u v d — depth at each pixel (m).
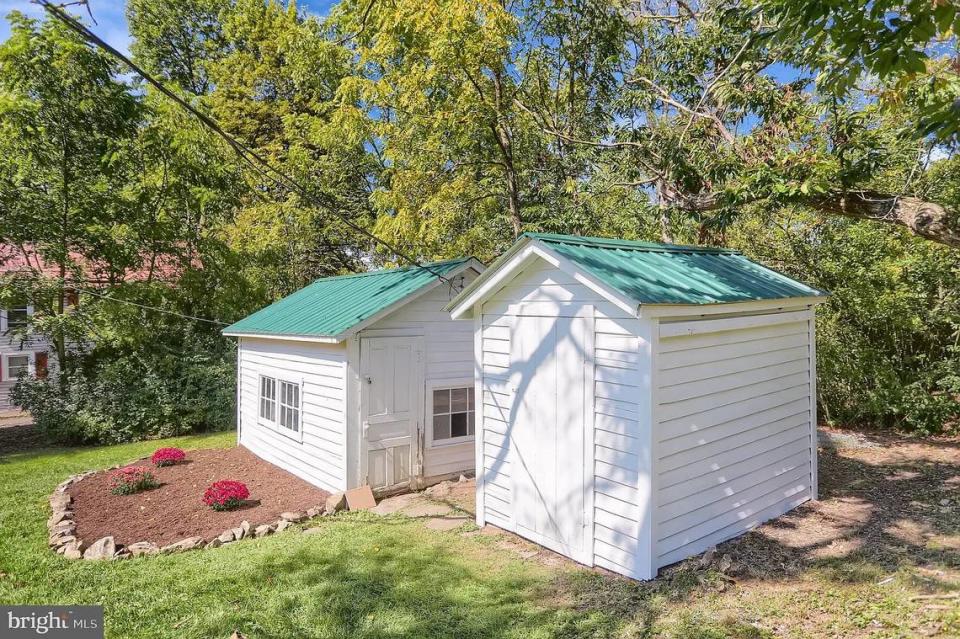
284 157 18.61
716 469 5.13
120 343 12.39
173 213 14.13
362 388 7.47
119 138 12.87
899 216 5.75
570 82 11.84
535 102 12.38
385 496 7.66
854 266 9.66
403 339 7.88
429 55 10.14
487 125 10.91
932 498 6.34
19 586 4.84
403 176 12.07
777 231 10.02
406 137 11.61
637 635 3.74
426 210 11.75
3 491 8.00
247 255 16.23
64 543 5.82
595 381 4.89
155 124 13.27
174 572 5.11
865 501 6.36
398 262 13.98
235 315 14.40
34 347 18.14
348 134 13.20
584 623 3.96
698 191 7.91
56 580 4.96
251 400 10.47
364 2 10.06
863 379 10.03
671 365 4.66
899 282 9.60
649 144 8.48
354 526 6.36
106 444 11.79
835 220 9.66
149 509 7.09
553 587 4.57
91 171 12.78
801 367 6.33
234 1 21.12
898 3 3.88
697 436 4.92
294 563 5.27
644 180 9.08
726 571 4.55
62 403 11.83
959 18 3.72
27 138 11.63
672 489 4.67
